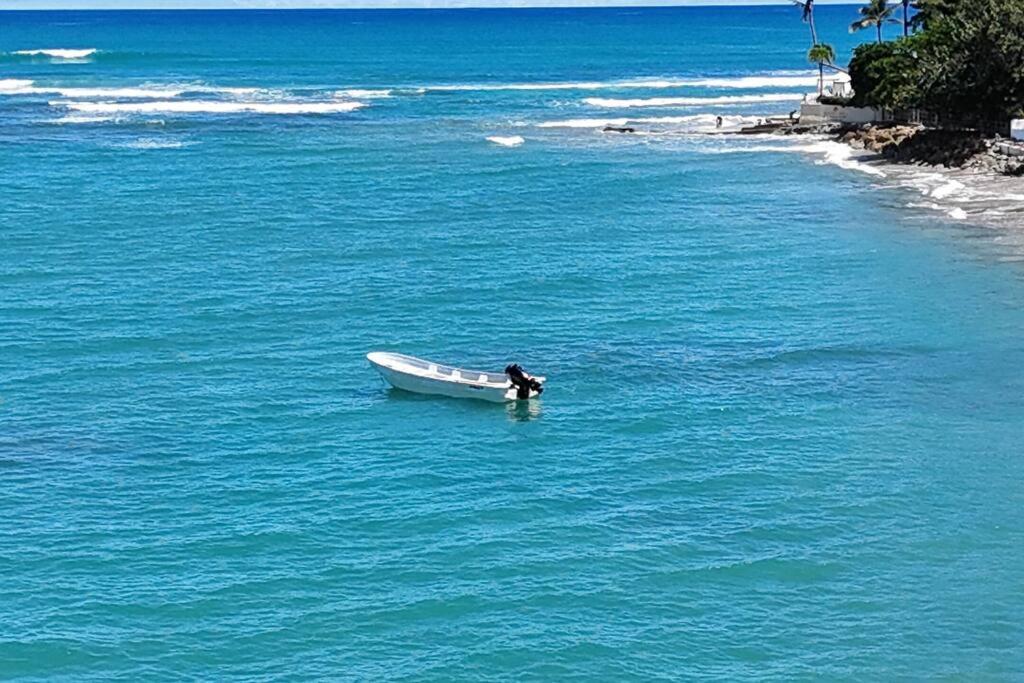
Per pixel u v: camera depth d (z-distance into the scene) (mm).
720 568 41500
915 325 66688
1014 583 40531
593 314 70312
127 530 44531
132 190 105562
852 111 135500
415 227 92250
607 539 43594
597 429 53938
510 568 41531
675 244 85812
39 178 110375
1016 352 62281
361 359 63281
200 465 50344
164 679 35531
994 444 51406
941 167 111875
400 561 42062
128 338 66062
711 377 59969
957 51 113250
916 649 37000
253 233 90062
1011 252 80938
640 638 37469
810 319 68312
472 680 35406
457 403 57250
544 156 124062
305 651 36875
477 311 71062
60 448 51938
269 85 195375
